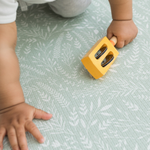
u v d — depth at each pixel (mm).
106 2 963
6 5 604
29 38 854
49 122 629
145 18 876
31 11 956
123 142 576
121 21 778
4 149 586
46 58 785
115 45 790
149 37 811
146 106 635
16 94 627
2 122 614
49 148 582
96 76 691
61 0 804
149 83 685
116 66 737
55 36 853
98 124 612
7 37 630
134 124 604
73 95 679
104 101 657
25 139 583
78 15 920
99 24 878
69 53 792
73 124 619
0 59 602
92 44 813
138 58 751
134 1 944
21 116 611
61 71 743
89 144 580
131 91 670
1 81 604
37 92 697
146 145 566
